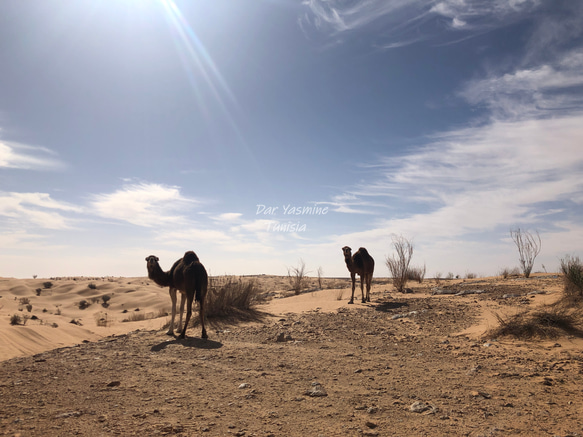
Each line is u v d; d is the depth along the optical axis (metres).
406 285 21.89
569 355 7.48
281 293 23.95
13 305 35.97
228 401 5.36
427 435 4.20
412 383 6.24
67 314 34.94
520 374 6.54
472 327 10.59
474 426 4.43
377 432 4.29
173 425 4.37
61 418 4.55
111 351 8.94
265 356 8.28
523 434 4.17
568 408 4.97
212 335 10.95
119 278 62.19
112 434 4.08
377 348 9.11
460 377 6.54
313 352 8.70
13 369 7.17
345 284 26.22
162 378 6.54
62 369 7.15
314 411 4.98
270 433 4.22
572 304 10.25
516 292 14.68
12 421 4.38
